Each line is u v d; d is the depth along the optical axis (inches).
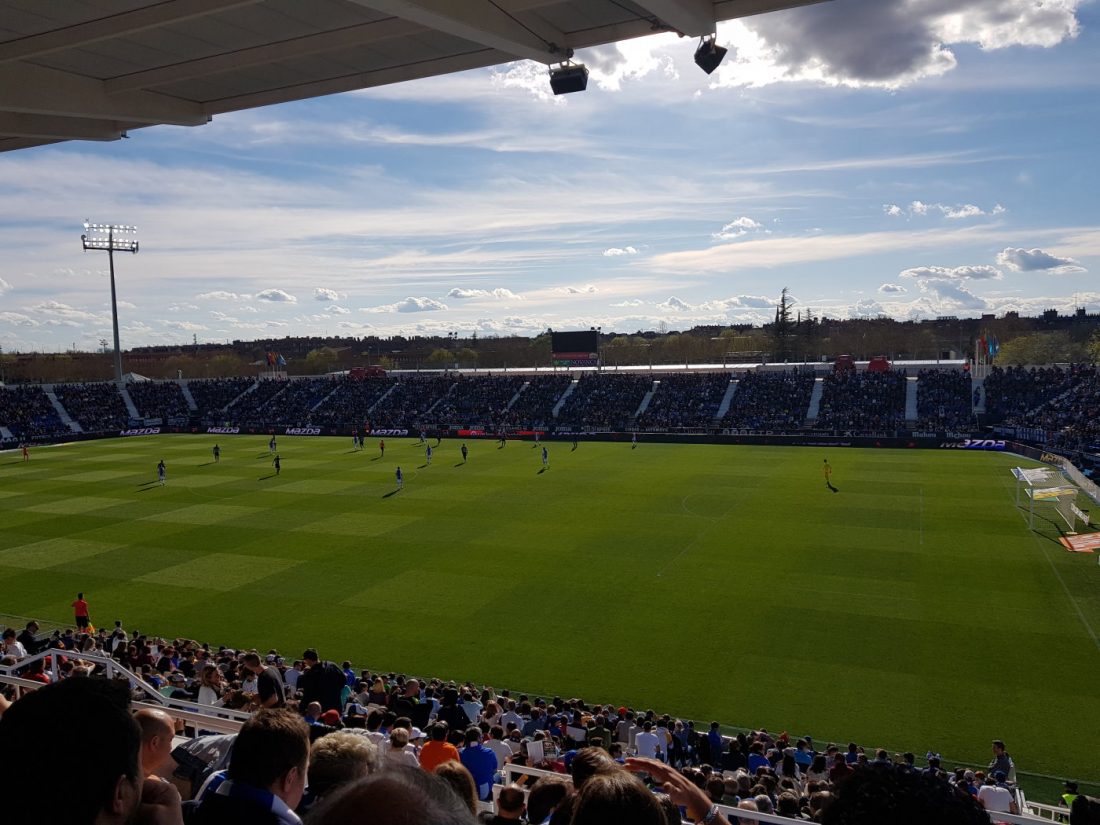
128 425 3595.0
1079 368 2839.6
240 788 138.1
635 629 997.2
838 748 708.7
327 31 569.3
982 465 2113.7
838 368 3253.0
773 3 496.7
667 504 1695.4
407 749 371.9
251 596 1152.8
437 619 1047.6
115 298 4028.1
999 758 631.8
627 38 551.5
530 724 687.7
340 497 1844.2
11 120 706.8
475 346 7696.9
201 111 728.3
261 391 3996.1
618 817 102.0
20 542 1480.1
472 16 487.5
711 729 682.2
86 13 517.0
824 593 1106.7
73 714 97.7
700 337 7278.5
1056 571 1176.8
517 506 1707.7
